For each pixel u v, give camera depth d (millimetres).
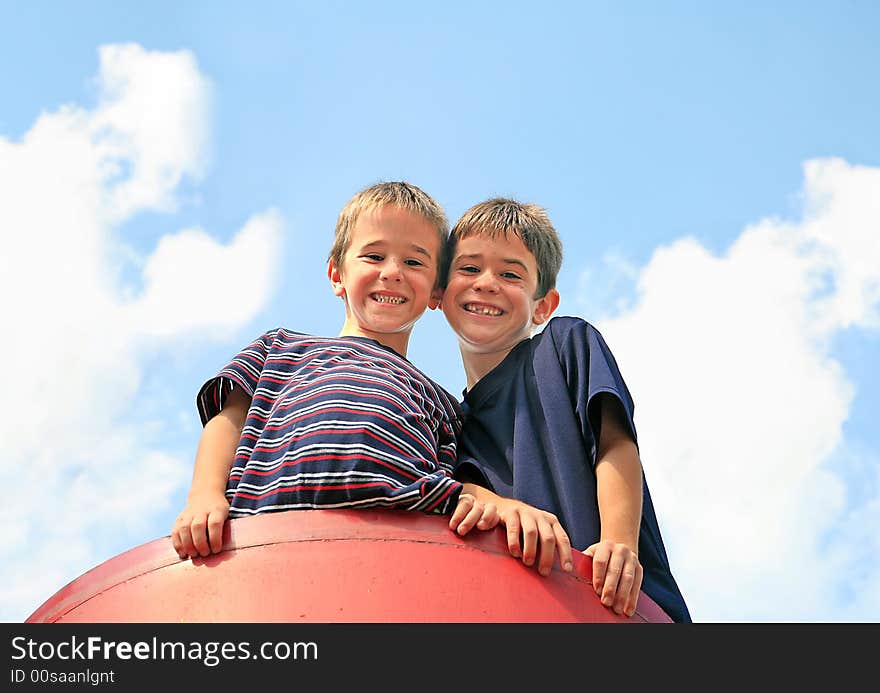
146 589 1893
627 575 2016
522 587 1893
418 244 3010
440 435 2600
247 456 2338
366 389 2301
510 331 3072
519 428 2656
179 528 1956
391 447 2148
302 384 2418
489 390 2867
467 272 3107
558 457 2537
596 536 2408
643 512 2625
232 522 1955
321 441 2146
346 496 2059
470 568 1885
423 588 1829
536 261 3180
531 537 1945
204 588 1854
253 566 1862
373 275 2934
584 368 2645
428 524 1945
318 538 1890
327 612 1784
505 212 3184
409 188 3143
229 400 2598
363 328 2924
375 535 1898
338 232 3129
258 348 2654
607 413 2551
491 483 2607
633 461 2467
